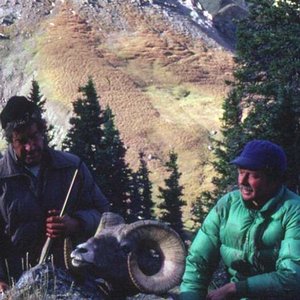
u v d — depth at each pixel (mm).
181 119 161000
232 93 41125
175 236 5574
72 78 172625
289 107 35531
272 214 4875
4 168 5980
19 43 188875
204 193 39188
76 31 192125
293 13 41375
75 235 6008
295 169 32938
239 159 4836
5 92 176750
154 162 145250
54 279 5727
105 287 5887
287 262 4754
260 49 40219
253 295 4805
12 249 6105
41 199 6008
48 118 159625
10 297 5648
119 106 164875
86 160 60438
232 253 5004
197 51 194750
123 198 64312
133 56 186625
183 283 5188
